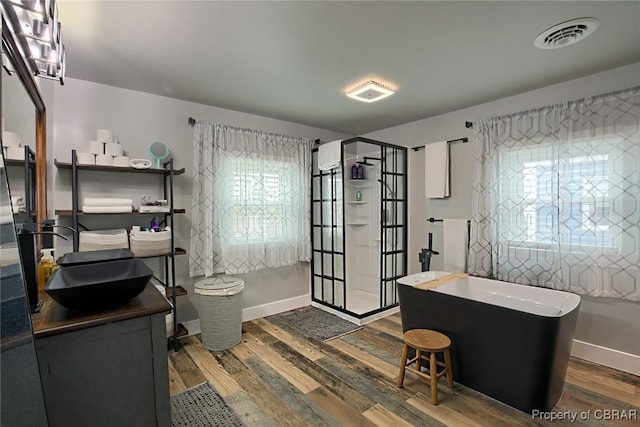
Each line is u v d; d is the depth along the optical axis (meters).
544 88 2.76
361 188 4.50
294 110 3.39
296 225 3.82
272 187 3.60
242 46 2.04
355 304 3.93
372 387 2.22
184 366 2.53
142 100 2.84
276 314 3.73
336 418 1.90
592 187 2.47
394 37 1.94
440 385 2.22
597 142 2.45
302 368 2.49
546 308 1.90
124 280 1.28
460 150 3.41
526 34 1.90
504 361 1.98
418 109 3.37
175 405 2.03
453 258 3.37
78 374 1.17
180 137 3.05
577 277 2.54
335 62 2.27
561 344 1.84
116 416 1.25
